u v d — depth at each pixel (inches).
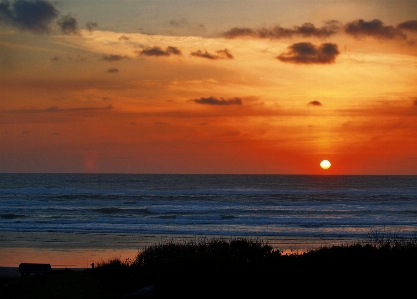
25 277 675.4
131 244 1310.3
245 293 531.5
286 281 539.5
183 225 1777.8
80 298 577.6
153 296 554.9
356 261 566.3
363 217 2066.9
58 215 2127.2
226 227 1716.3
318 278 536.1
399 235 1450.5
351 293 516.4
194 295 539.8
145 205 2642.7
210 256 642.8
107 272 722.8
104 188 4608.8
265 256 727.1
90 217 2052.2
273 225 1776.6
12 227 1688.0
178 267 600.4
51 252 1189.7
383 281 522.0
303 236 1477.6
